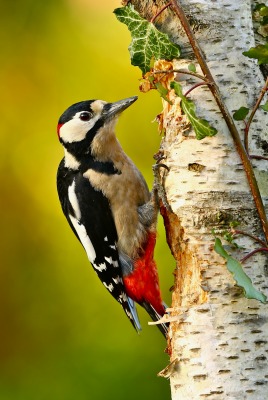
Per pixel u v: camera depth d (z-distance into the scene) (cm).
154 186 902
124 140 1289
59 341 1248
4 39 1326
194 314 737
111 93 1305
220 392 716
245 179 748
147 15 809
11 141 1316
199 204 752
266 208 746
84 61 1313
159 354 1199
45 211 1294
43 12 1327
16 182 1306
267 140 762
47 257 1280
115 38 1312
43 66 1323
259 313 722
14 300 1273
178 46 774
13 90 1321
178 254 802
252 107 762
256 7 852
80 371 1217
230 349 720
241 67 770
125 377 1188
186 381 736
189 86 777
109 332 1230
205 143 762
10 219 1297
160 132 862
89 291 1255
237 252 731
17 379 1243
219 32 777
